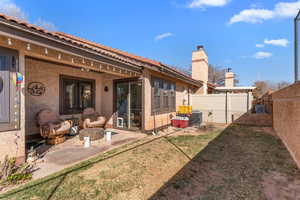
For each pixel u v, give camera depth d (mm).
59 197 2537
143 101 6973
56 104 6672
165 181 3096
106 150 4820
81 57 4320
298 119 3883
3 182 2836
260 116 9766
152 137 6527
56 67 6676
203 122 11188
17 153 3535
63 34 7289
